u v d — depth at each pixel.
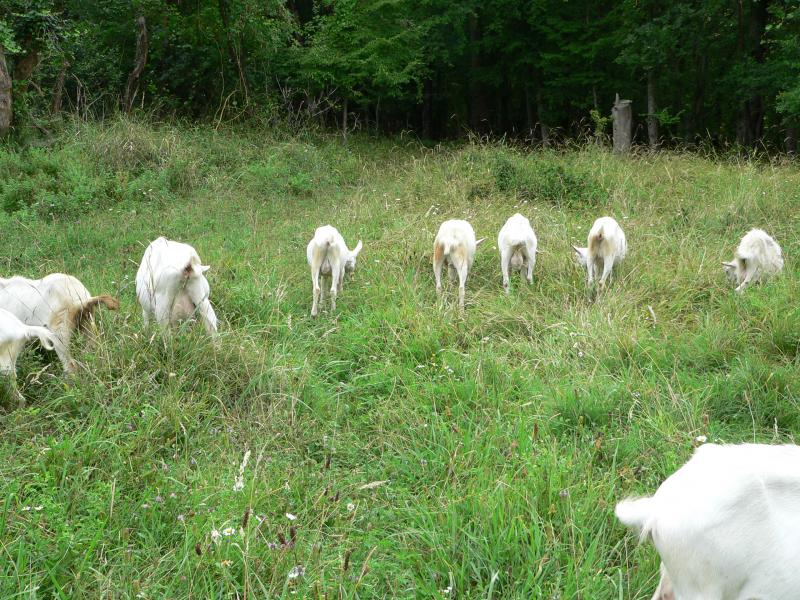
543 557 3.64
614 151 14.37
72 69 19.47
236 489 4.21
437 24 22.19
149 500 4.09
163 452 4.83
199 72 20.42
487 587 3.63
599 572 3.60
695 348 6.35
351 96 20.53
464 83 27.25
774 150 20.77
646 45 18.47
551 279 8.64
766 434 5.16
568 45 22.17
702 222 10.56
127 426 4.93
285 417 5.37
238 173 14.52
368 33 19.59
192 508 4.09
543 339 6.77
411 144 21.75
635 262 8.82
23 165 13.20
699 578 2.82
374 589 3.70
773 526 2.75
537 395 5.59
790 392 5.48
